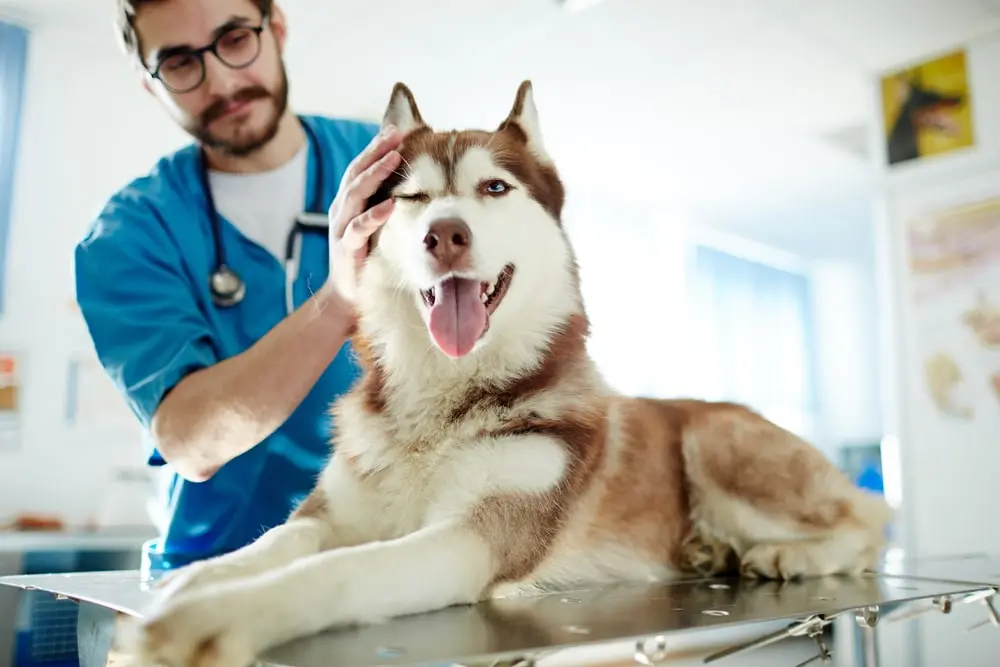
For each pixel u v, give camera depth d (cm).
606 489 133
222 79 164
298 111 451
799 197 625
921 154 389
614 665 88
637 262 632
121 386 144
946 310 368
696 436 161
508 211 127
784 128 499
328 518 118
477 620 87
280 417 132
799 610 93
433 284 119
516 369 123
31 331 369
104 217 161
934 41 391
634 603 103
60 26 375
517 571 109
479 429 116
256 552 100
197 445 133
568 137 509
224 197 176
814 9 369
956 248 368
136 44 165
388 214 116
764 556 142
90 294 152
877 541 153
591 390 131
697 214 664
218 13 162
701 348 692
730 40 397
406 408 120
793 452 158
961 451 356
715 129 501
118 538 321
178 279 161
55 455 369
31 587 108
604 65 420
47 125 381
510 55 409
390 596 88
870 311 816
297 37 387
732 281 749
